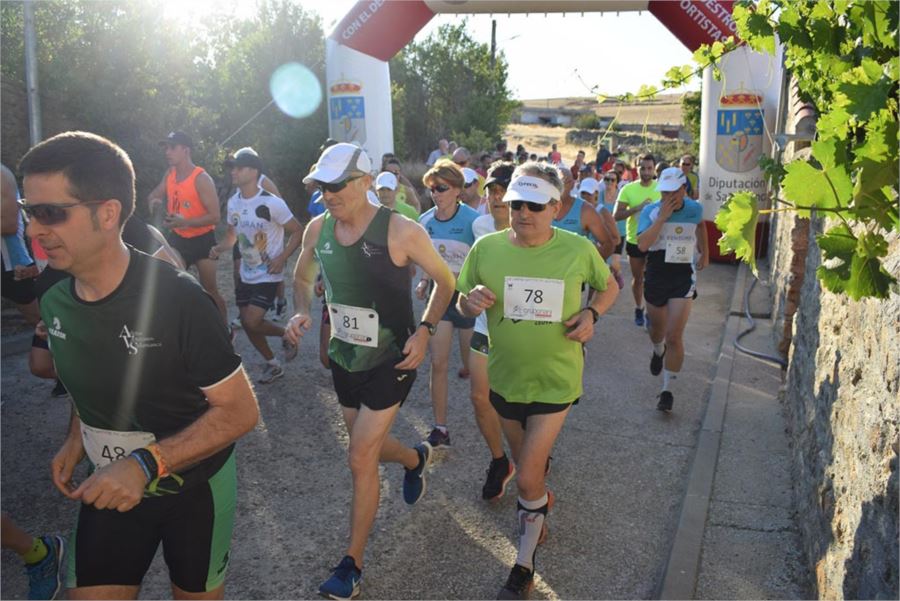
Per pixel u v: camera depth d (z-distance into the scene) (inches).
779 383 245.1
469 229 203.8
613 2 440.8
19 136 356.8
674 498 173.2
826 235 78.6
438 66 954.7
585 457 194.2
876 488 95.0
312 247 150.2
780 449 194.1
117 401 88.1
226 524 98.5
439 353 195.2
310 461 189.5
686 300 222.7
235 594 136.5
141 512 93.1
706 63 121.8
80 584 93.0
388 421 138.0
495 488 169.5
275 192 261.4
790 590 135.0
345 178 128.3
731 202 74.9
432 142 966.4
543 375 137.2
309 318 145.8
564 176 275.3
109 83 428.5
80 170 77.5
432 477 182.1
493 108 976.9
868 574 94.4
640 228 233.6
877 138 73.6
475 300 135.6
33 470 180.4
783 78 406.9
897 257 92.0
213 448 88.7
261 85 615.2
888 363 94.7
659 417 223.1
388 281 135.4
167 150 252.5
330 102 514.3
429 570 144.3
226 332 89.8
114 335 84.5
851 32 89.0
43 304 87.0
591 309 137.2
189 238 259.3
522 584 131.9
